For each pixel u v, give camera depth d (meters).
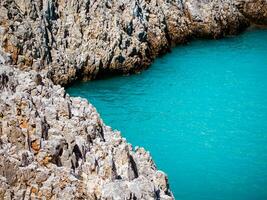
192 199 27.30
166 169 30.44
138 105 39.44
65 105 19.78
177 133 35.22
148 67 47.72
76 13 44.75
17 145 16.69
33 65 39.66
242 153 32.81
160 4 53.94
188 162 31.38
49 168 16.47
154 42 49.94
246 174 30.23
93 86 43.16
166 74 45.97
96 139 19.52
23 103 17.84
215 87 43.25
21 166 15.88
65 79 42.41
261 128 36.31
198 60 49.78
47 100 19.83
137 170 19.61
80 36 44.22
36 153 16.83
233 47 54.16
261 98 41.31
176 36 53.97
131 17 47.50
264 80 44.81
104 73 45.12
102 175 17.47
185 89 42.78
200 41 56.34
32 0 41.69
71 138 17.77
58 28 43.44
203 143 33.94
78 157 17.83
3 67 20.36
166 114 38.00
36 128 17.38
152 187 18.27
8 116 17.36
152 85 43.53
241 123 37.09
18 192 15.45
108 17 45.84
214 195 27.86
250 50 53.22
